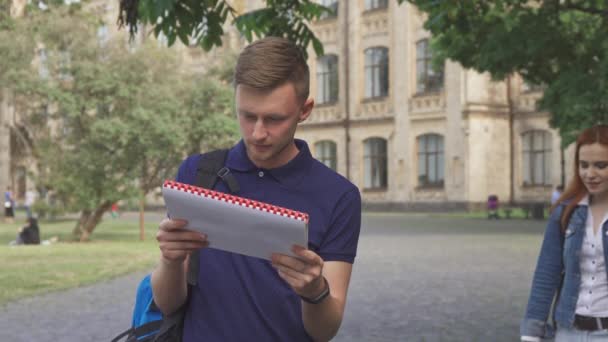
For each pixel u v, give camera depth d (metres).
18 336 7.82
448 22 8.28
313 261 2.01
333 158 45.75
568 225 3.55
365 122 43.81
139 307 2.59
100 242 21.92
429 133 41.03
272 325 2.28
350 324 8.52
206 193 1.99
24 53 22.17
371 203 43.62
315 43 5.93
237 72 2.14
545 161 39.00
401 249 18.50
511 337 7.71
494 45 12.97
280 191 2.33
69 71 21.77
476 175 39.47
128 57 21.84
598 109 13.55
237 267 2.30
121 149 21.50
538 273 3.64
